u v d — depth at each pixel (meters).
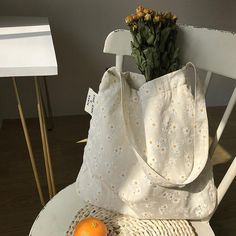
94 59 1.36
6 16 1.11
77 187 0.69
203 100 0.63
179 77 0.62
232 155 1.31
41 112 0.80
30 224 1.02
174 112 0.62
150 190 0.62
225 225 1.06
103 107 0.64
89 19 1.28
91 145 0.66
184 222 0.65
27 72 0.66
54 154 1.28
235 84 1.56
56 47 1.31
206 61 0.68
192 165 0.64
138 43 0.63
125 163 0.63
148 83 0.62
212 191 0.65
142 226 0.64
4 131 1.37
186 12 1.35
